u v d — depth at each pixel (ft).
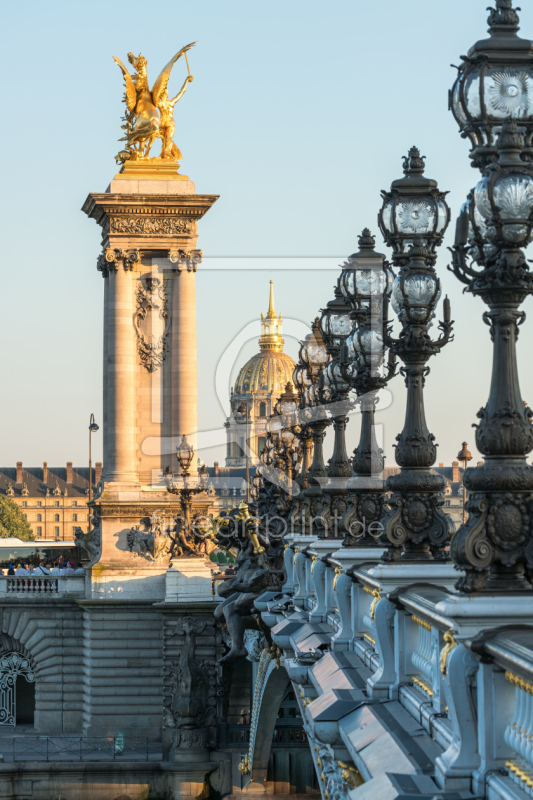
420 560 60.49
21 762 276.82
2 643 327.47
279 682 189.37
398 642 58.85
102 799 273.75
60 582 327.47
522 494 44.86
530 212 45.19
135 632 316.19
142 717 313.94
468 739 43.52
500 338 45.83
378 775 45.98
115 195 339.16
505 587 44.62
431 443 61.16
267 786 251.19
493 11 48.16
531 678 37.96
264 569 171.53
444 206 62.23
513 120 46.29
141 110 347.97
